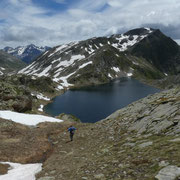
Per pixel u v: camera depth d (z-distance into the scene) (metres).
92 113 89.81
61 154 20.39
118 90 166.38
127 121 24.45
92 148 18.77
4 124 32.81
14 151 22.92
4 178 14.59
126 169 10.32
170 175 8.18
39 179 12.57
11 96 55.34
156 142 13.32
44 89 151.88
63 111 94.69
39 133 31.81
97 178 10.26
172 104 20.47
